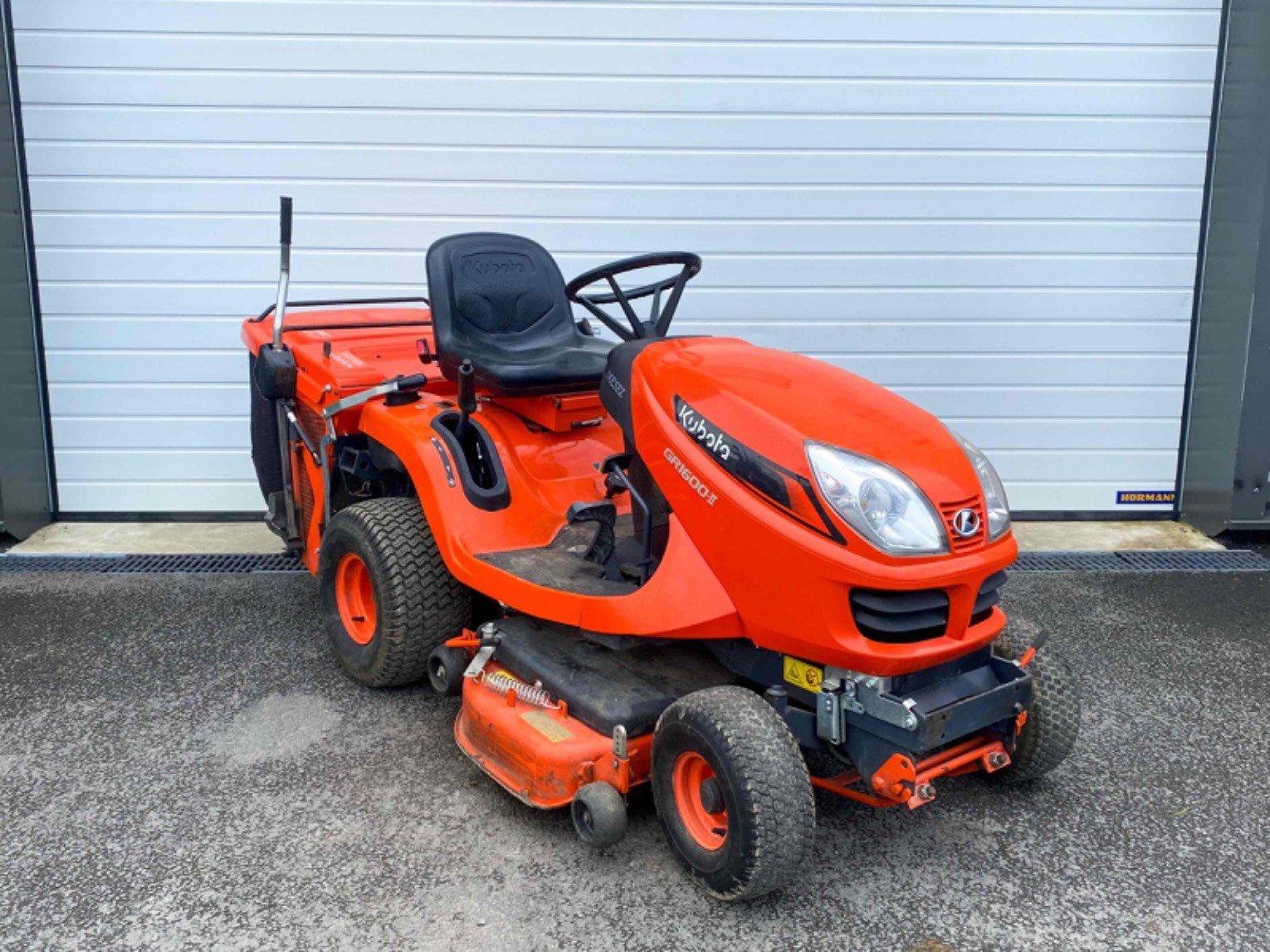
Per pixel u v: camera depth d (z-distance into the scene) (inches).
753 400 100.2
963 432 221.1
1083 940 93.1
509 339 142.0
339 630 142.0
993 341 217.0
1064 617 170.9
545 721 107.7
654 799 103.2
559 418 133.2
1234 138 202.7
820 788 118.1
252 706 135.9
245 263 208.5
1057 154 208.8
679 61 203.2
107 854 104.3
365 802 114.0
